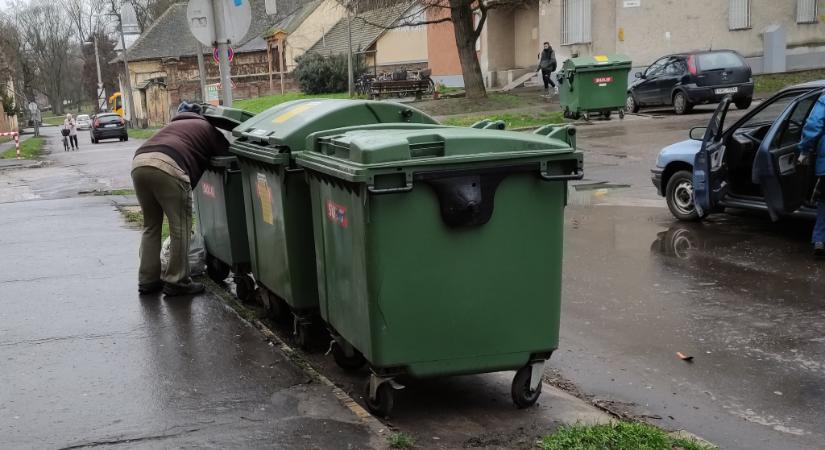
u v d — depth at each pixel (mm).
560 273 4547
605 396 5086
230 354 5543
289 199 5445
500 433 4375
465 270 4363
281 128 5758
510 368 4578
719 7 27062
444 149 4270
